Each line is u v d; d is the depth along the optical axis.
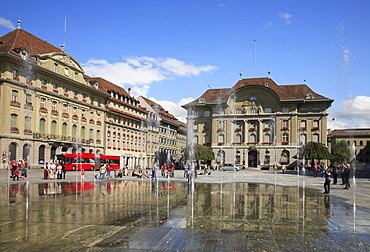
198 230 10.68
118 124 87.94
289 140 89.81
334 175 33.56
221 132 94.75
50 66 63.09
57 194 21.27
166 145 116.62
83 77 74.44
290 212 14.53
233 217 13.06
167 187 27.62
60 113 66.31
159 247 8.75
